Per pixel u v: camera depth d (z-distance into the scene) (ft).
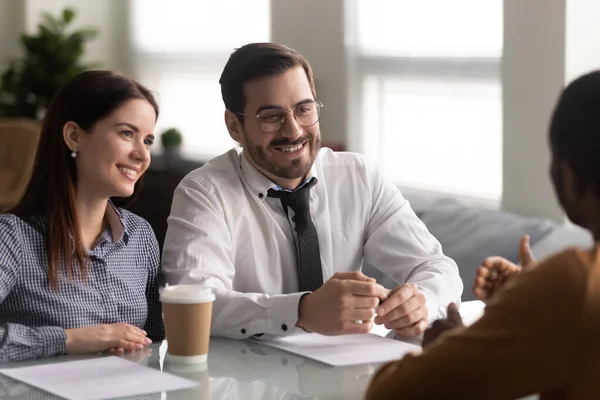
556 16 14.76
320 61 19.92
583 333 4.00
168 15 26.43
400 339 7.57
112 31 28.19
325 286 7.43
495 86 16.71
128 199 8.37
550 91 14.97
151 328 8.50
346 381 6.22
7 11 27.55
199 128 25.58
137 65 27.78
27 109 25.59
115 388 5.98
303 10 20.16
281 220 9.02
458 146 17.61
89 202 7.88
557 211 15.03
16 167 21.07
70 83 7.77
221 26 24.52
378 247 9.50
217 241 8.55
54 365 6.64
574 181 4.30
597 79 4.27
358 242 9.58
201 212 8.68
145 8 27.20
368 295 7.31
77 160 7.77
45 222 7.70
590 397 4.07
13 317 7.54
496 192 16.94
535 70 15.21
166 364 6.73
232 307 7.68
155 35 26.96
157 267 8.55
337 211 9.50
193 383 6.12
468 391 4.21
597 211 4.28
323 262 9.26
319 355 6.94
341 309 7.25
